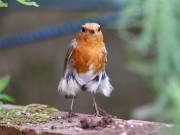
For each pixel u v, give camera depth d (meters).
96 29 8.00
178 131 3.32
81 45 8.06
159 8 3.23
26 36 17.09
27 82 22.06
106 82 8.27
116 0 3.59
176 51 3.18
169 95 3.05
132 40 3.26
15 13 22.12
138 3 3.28
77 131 6.45
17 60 22.22
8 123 7.09
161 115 3.05
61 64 22.42
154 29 3.21
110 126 6.57
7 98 8.02
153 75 3.18
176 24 3.21
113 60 21.95
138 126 6.49
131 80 22.08
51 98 22.05
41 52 22.45
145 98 21.91
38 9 20.34
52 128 6.70
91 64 8.06
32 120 7.28
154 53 3.28
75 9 18.64
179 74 3.15
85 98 21.94
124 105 22.03
